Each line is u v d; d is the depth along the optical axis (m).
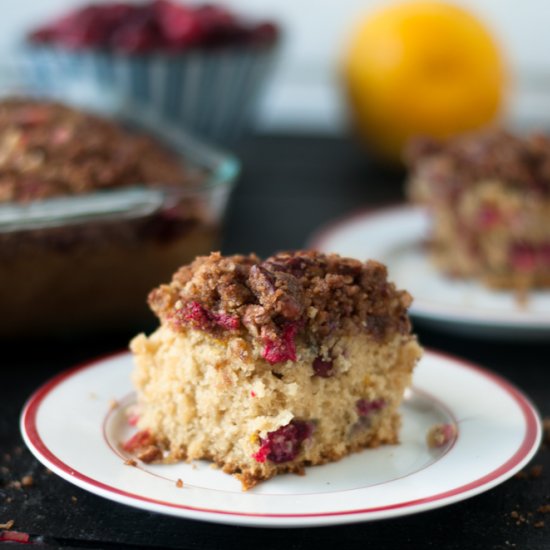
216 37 0.61
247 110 0.64
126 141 0.52
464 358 0.46
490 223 0.54
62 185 0.48
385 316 0.39
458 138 0.60
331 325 0.38
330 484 0.36
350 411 0.38
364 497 0.35
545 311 0.50
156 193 0.46
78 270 0.45
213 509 0.34
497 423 0.38
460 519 0.36
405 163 0.70
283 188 0.67
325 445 0.38
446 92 0.67
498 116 0.71
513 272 0.54
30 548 0.35
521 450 0.37
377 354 0.39
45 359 0.46
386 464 0.38
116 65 0.60
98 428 0.38
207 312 0.37
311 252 0.39
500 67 0.69
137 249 0.46
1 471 0.38
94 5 0.62
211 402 0.37
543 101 0.87
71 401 0.40
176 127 0.59
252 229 0.59
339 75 0.71
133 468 0.36
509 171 0.54
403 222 0.58
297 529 0.35
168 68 0.60
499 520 0.36
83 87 0.58
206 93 0.61
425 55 0.66
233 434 0.37
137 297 0.47
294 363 0.37
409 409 0.40
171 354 0.38
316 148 0.78
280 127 0.86
